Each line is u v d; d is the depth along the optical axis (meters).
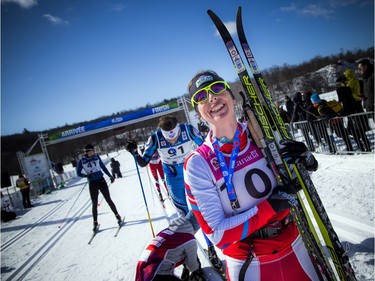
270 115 1.28
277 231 1.09
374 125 4.82
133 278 3.01
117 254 3.83
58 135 14.68
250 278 1.08
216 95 1.09
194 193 1.08
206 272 2.50
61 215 7.89
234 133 1.11
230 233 0.99
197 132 3.26
